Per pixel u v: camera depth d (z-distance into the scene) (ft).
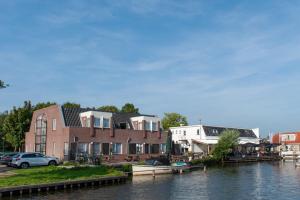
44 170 134.51
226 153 241.55
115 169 148.15
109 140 196.95
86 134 188.03
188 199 100.48
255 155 273.75
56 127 192.95
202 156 233.96
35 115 213.46
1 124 268.00
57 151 189.57
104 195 103.60
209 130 288.51
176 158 208.44
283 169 196.34
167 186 123.85
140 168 157.69
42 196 99.25
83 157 172.55
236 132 257.75
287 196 107.04
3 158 169.27
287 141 351.05
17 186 98.94
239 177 154.10
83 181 116.26
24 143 246.47
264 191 115.55
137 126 216.95
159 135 221.46
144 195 105.19
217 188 120.88
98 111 196.34
